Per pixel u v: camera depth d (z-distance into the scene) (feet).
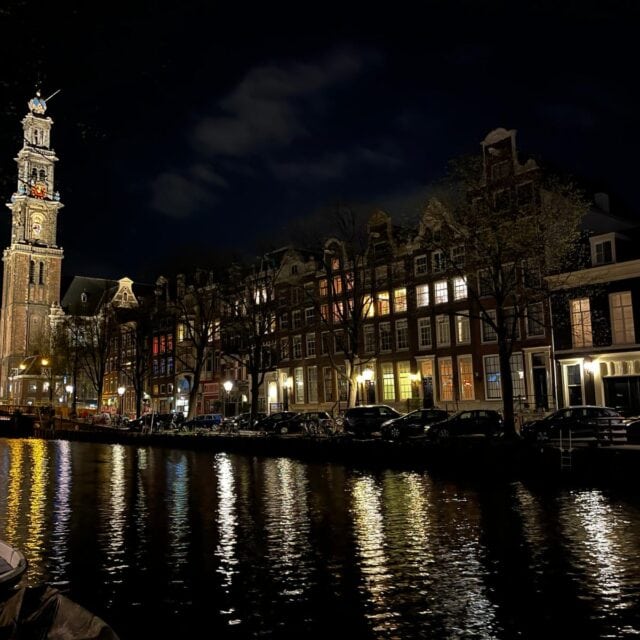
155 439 163.53
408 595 37.19
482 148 142.92
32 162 438.40
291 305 188.85
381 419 126.41
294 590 38.60
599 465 73.97
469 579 39.75
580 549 45.83
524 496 69.36
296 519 59.57
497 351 144.56
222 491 79.51
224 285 182.29
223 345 223.92
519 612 34.22
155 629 32.96
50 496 78.07
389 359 169.07
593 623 32.65
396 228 174.40
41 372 375.86
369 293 172.45
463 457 90.22
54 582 41.04
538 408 135.74
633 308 122.01
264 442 126.93
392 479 86.22
